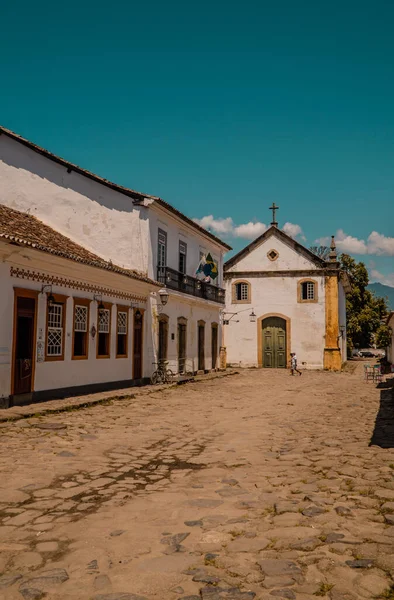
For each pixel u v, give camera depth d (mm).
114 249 21656
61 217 21875
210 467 7855
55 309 15734
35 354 14641
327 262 37219
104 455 8609
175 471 7621
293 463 8000
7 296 13492
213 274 28641
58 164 21875
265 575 4152
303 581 4043
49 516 5590
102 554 4586
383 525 5199
